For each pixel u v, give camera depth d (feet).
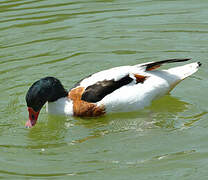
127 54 48.70
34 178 30.66
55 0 61.31
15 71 45.83
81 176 30.66
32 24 54.80
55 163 32.35
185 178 29.96
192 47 49.01
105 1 60.70
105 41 51.16
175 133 35.47
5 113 39.83
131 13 56.95
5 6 59.72
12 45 50.44
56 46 50.31
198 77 43.70
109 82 38.01
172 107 39.52
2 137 36.37
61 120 38.99
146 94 38.29
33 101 37.22
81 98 38.34
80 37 51.98
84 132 37.01
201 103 39.52
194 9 56.95
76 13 57.31
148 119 38.52
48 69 46.21
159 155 32.58
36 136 36.65
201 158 31.76
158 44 50.11
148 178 30.14
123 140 35.12
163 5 58.75
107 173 30.86
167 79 38.99
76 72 45.83
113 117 38.81
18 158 33.19
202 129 35.60
